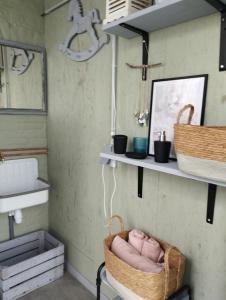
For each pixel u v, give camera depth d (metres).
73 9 1.73
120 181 1.58
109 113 1.59
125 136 1.34
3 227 2.09
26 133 2.11
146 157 1.25
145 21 1.14
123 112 1.49
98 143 1.70
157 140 1.16
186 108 1.03
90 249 1.89
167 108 1.23
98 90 1.65
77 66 1.79
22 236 2.17
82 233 1.95
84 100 1.77
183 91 1.16
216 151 0.81
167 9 1.00
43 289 1.92
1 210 1.70
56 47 1.97
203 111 1.09
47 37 2.06
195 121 1.11
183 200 1.25
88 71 1.70
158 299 1.10
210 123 1.09
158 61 1.27
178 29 1.17
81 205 1.93
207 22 1.07
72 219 2.04
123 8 1.15
